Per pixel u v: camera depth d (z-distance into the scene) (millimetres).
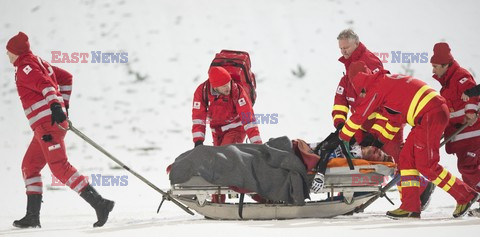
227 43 77938
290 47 76312
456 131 29656
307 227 25406
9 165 51344
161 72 71750
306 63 72812
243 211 27844
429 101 27172
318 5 85125
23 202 39031
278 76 70062
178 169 27500
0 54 76625
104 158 51094
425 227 24922
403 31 78750
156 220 29547
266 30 80125
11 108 65500
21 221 28953
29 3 87688
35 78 27969
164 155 51906
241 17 83188
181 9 85312
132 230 25797
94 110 63750
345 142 27688
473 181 30703
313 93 66438
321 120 60562
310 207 28000
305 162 27422
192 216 31141
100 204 27828
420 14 82375
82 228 27859
